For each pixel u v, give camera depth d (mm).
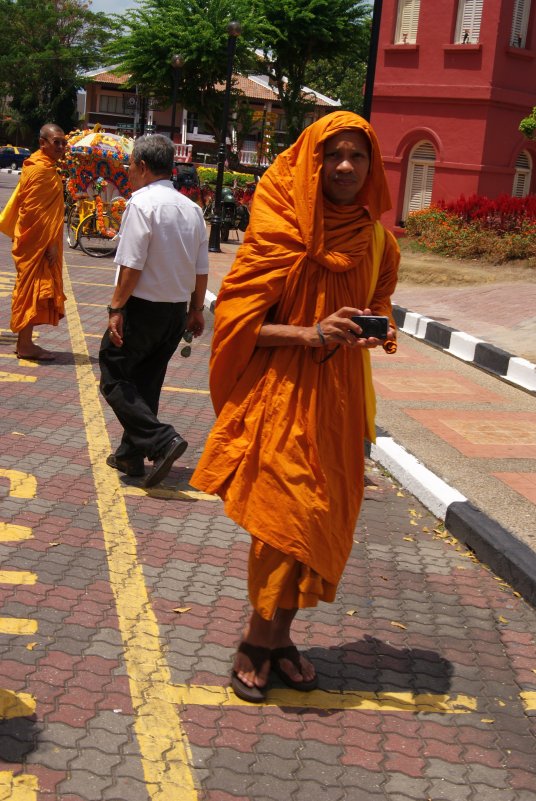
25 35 77188
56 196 8016
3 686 3266
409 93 22078
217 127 39688
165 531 4859
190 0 36656
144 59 36125
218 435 3268
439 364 9820
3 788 2746
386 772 3045
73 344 9312
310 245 3123
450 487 5652
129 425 5383
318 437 3176
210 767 2969
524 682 3719
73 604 3928
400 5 22203
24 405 6914
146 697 3307
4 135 82750
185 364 9109
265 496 3133
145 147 5285
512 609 4383
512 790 3021
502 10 20562
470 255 17734
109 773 2875
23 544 4469
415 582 4586
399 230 22172
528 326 11680
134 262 5145
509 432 7207
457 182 21562
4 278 13445
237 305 3197
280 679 3537
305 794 2891
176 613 3963
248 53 37500
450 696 3559
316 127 3129
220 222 20484
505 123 21438
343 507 3270
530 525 5211
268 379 3197
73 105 78062
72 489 5301
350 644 3893
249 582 3242
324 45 38812
